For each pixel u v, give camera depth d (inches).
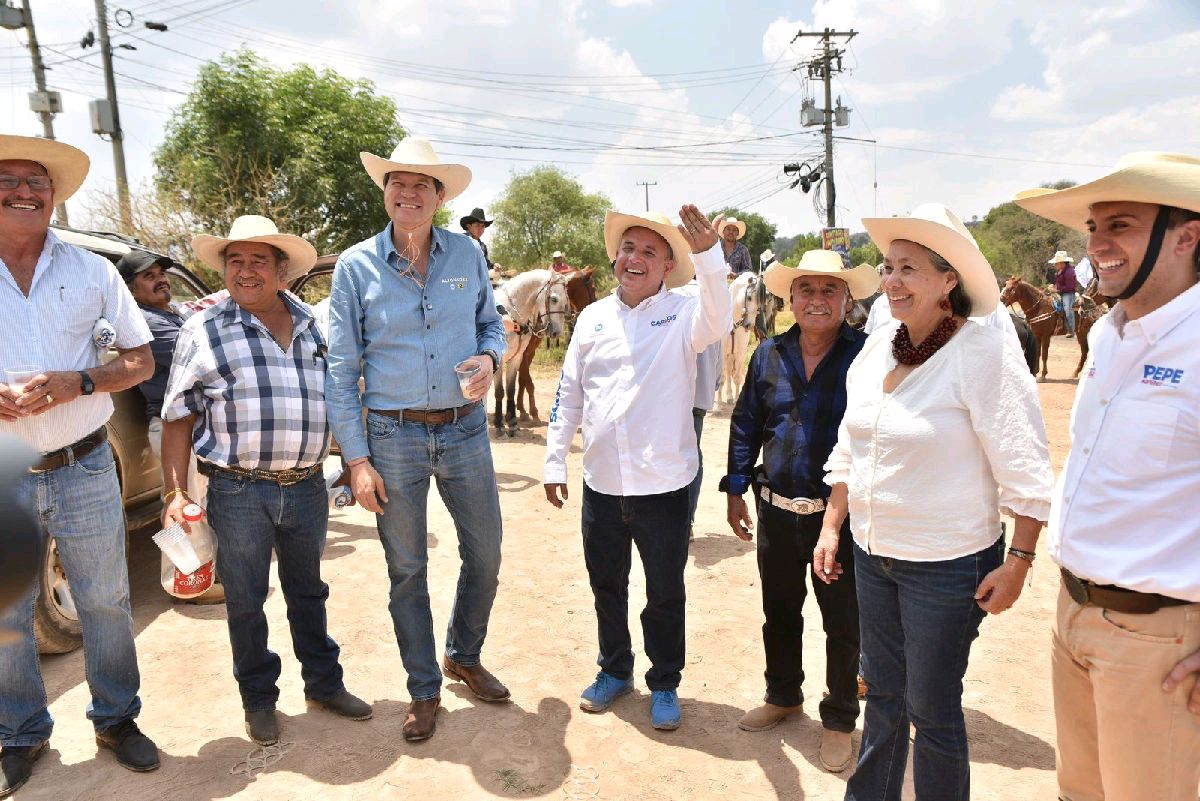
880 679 100.3
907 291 90.2
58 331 114.7
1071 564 81.4
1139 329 76.3
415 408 126.0
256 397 122.8
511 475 306.5
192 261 561.3
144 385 177.9
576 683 151.6
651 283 131.0
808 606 188.1
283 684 150.9
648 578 133.6
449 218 853.2
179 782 121.6
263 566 129.1
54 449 115.2
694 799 118.3
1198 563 73.7
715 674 155.1
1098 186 75.4
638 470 128.8
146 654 160.9
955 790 93.0
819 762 126.8
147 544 219.5
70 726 136.2
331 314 125.7
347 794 119.2
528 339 373.1
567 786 121.2
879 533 93.8
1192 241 74.8
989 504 90.2
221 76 764.0
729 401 449.7
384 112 861.8
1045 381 565.9
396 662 159.8
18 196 108.6
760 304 418.3
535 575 205.0
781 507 123.1
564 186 1688.0
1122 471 77.1
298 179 754.8
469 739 132.8
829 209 1056.8
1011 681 151.3
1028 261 1754.4
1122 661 78.4
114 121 680.4
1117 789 81.9
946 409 88.7
